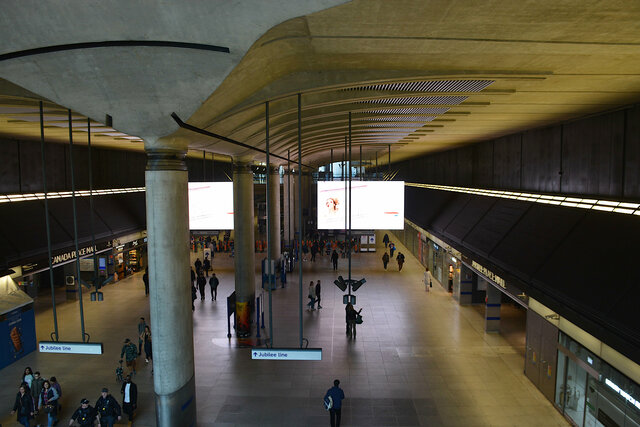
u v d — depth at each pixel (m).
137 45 6.00
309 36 6.64
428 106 11.91
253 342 15.30
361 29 6.25
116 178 25.73
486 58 7.69
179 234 9.28
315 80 8.82
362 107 11.89
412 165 39.19
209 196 20.38
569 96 10.22
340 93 10.45
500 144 19.11
